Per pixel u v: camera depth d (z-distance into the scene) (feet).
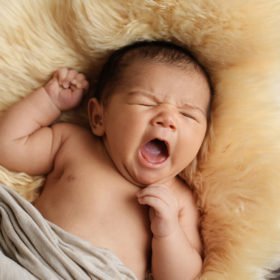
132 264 4.03
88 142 4.41
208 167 4.42
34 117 4.32
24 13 4.32
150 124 4.01
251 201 4.18
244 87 4.33
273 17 4.07
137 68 4.19
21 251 3.53
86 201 4.06
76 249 3.71
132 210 4.14
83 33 4.28
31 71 4.41
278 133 4.23
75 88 4.46
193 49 4.40
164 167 4.11
